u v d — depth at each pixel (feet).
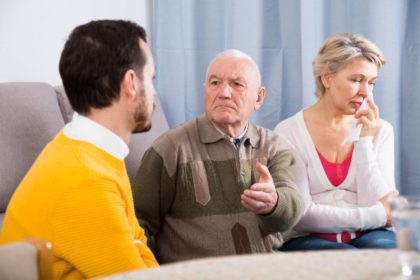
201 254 7.16
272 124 10.48
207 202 7.22
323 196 8.34
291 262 3.80
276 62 10.38
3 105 7.85
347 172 8.30
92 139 5.28
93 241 4.97
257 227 7.23
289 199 7.12
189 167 7.23
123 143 5.41
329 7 10.25
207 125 7.39
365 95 8.36
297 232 8.27
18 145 7.79
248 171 7.35
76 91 5.46
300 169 8.23
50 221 4.95
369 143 8.34
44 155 5.31
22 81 9.11
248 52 10.26
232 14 10.22
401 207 3.58
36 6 9.20
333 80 8.34
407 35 10.19
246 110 7.39
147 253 5.66
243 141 7.42
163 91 10.55
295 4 10.27
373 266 3.72
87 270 4.97
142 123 5.66
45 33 9.30
